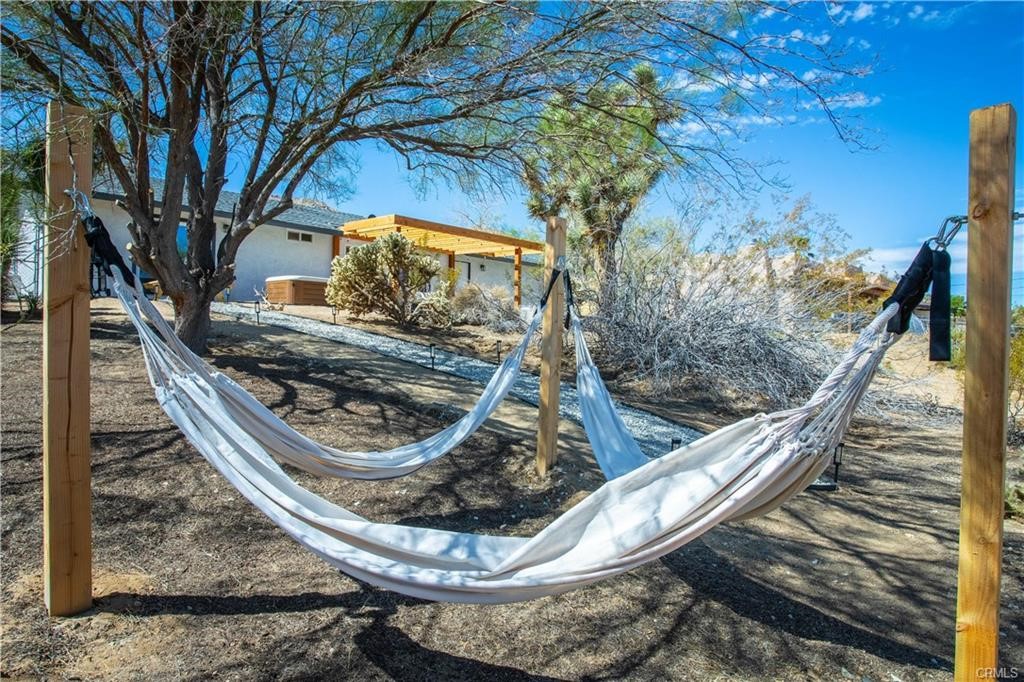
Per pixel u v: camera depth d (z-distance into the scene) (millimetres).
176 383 3074
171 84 6156
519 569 2676
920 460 6711
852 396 2551
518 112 6836
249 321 10484
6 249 4086
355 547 2719
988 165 1918
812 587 3568
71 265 2832
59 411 2814
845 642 3045
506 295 14930
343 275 11734
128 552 3488
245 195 7258
